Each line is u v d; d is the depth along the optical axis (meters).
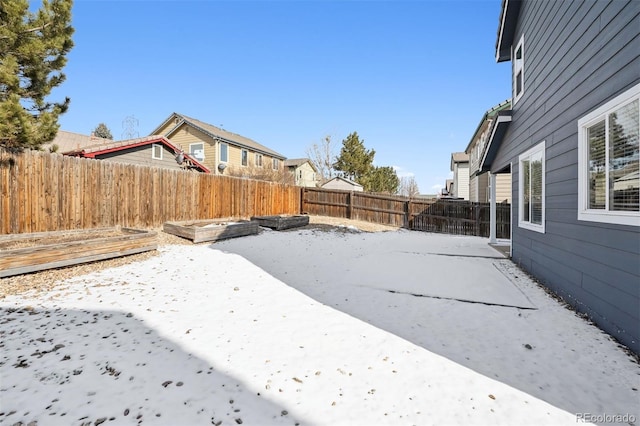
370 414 1.78
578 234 3.52
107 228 6.71
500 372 2.23
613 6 2.86
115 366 2.22
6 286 3.77
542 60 4.75
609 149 2.98
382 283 4.57
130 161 12.18
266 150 23.75
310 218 13.05
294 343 2.64
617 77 2.80
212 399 1.89
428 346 2.63
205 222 8.96
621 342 2.70
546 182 4.53
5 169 5.24
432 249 7.73
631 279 2.59
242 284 4.37
